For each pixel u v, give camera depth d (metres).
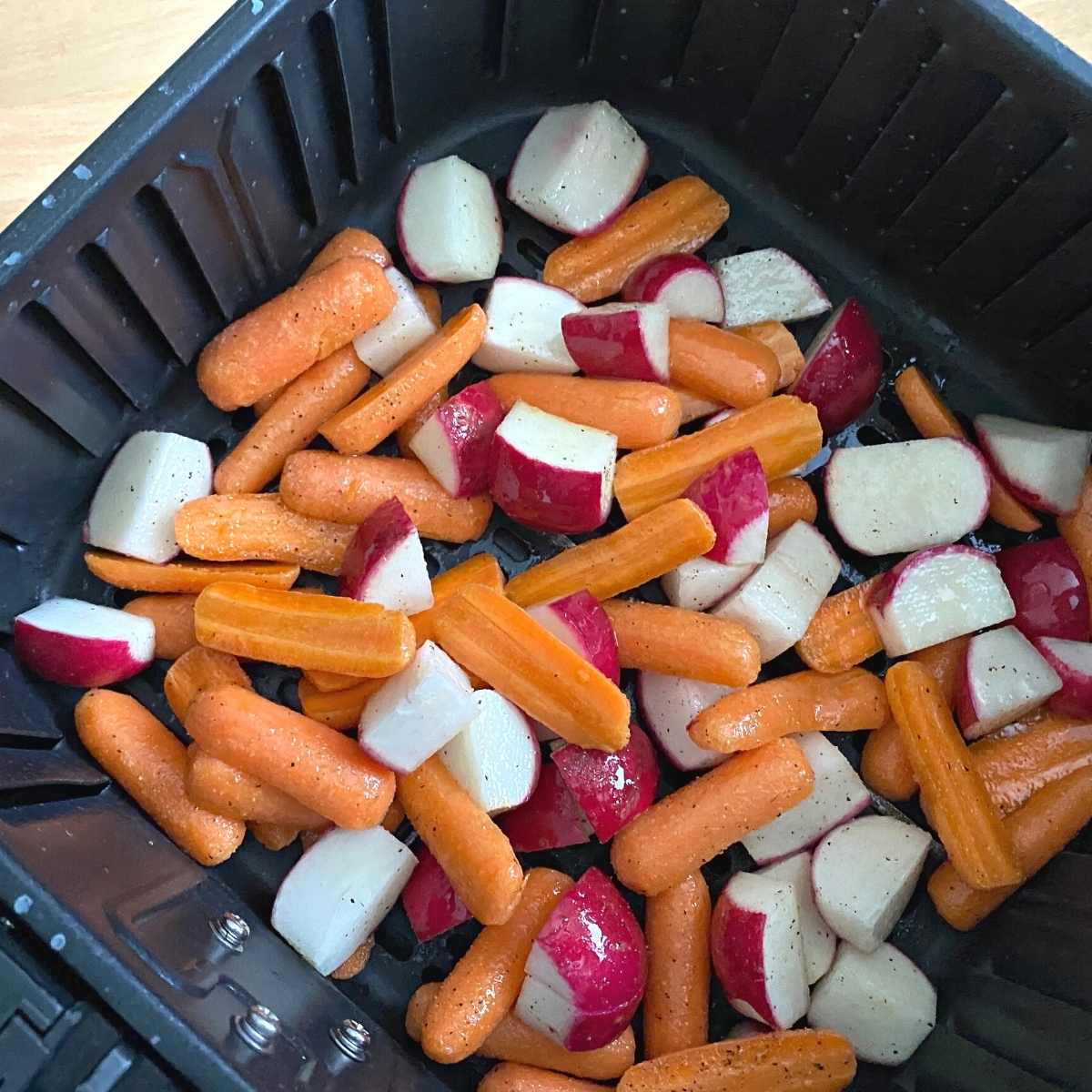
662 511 0.25
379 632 0.23
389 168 0.29
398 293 0.27
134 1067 0.18
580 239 0.29
